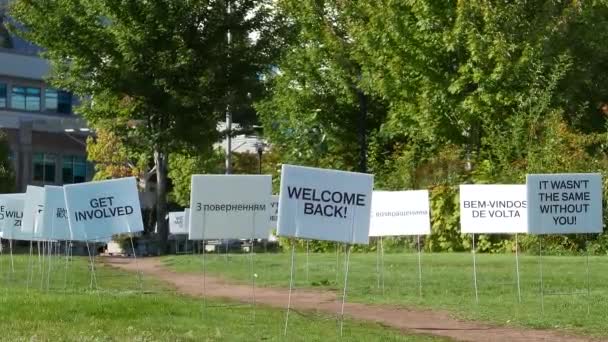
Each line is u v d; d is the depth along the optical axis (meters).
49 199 21.03
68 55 42.41
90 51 42.22
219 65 42.97
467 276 23.19
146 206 65.19
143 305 16.67
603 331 15.16
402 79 38.00
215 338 13.20
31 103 88.88
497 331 15.34
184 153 45.97
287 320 14.83
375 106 50.56
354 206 13.57
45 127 85.25
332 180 13.53
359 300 19.56
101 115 44.97
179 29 42.66
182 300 18.66
